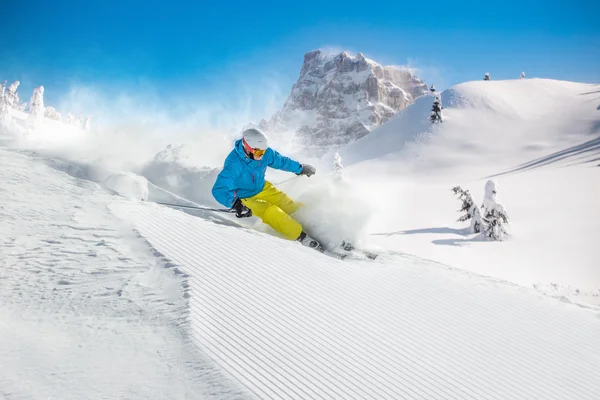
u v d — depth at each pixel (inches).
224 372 92.8
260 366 101.4
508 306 181.9
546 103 3838.6
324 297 153.5
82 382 84.3
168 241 177.2
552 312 185.0
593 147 2460.6
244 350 107.0
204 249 174.1
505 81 4350.4
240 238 195.2
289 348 113.8
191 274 146.4
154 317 114.2
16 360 89.0
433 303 169.3
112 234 176.6
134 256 156.9
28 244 155.9
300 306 141.9
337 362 112.8
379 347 127.0
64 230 174.4
